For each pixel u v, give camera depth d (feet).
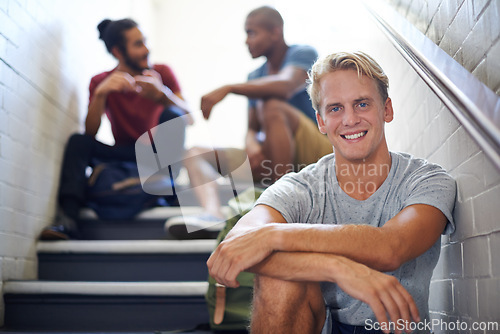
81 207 8.29
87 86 10.08
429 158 5.04
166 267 7.14
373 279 3.38
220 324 5.74
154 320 6.40
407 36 4.54
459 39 4.05
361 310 4.05
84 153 8.54
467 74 3.34
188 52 15.25
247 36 8.54
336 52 4.29
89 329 6.37
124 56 9.25
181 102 8.98
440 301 4.70
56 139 8.36
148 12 14.88
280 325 3.69
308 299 3.81
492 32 3.33
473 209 3.73
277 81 7.71
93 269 7.25
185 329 6.15
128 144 9.02
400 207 4.14
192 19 15.39
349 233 3.56
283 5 14.21
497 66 3.25
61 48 8.68
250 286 5.78
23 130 7.13
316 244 3.54
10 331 6.10
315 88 4.38
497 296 3.31
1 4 6.48
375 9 6.02
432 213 3.81
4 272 6.47
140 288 6.41
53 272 7.36
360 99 4.11
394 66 6.68
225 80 15.06
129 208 8.11
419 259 4.07
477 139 2.87
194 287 6.40
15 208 6.81
